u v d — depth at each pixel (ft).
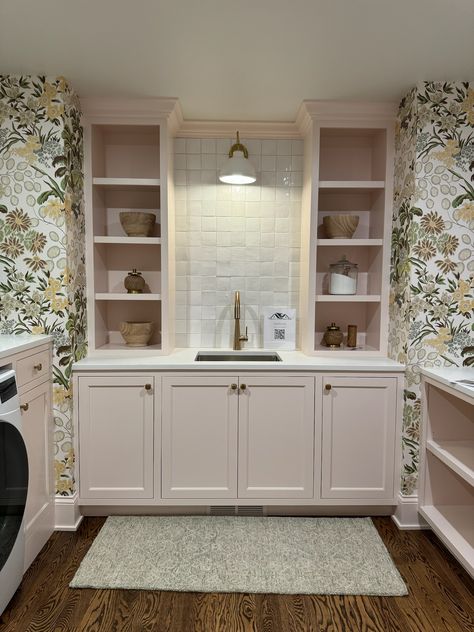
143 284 8.61
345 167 8.90
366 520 7.68
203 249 9.12
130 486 7.57
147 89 7.30
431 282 7.27
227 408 7.50
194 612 5.56
